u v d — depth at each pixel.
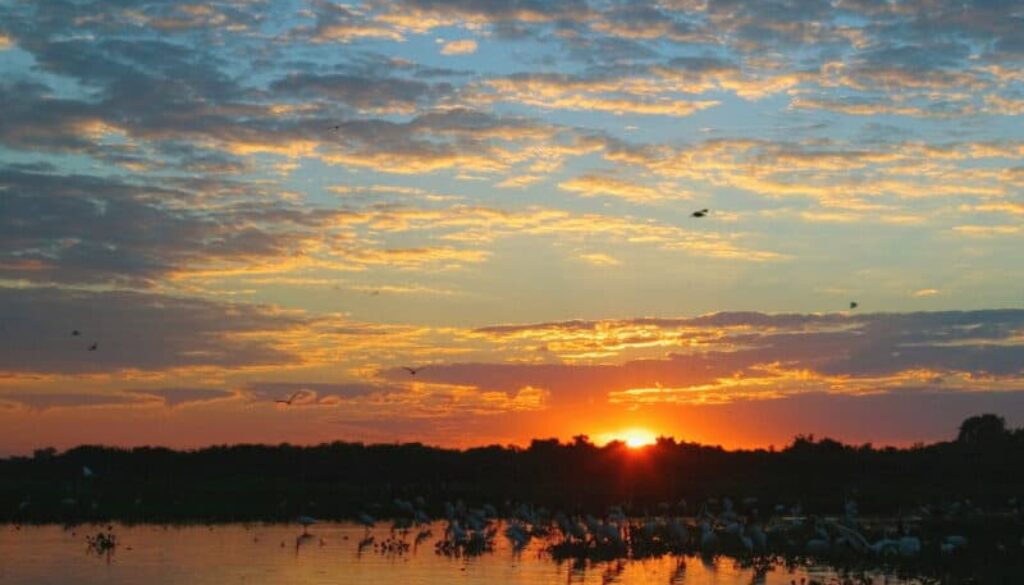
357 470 102.00
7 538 55.38
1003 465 100.38
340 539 55.75
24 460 102.56
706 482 95.75
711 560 45.88
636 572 42.34
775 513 75.00
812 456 104.25
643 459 105.38
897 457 103.75
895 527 59.03
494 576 41.19
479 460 105.94
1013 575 38.84
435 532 60.53
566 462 106.00
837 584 38.81
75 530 60.62
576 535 51.59
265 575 41.34
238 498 79.81
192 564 44.53
